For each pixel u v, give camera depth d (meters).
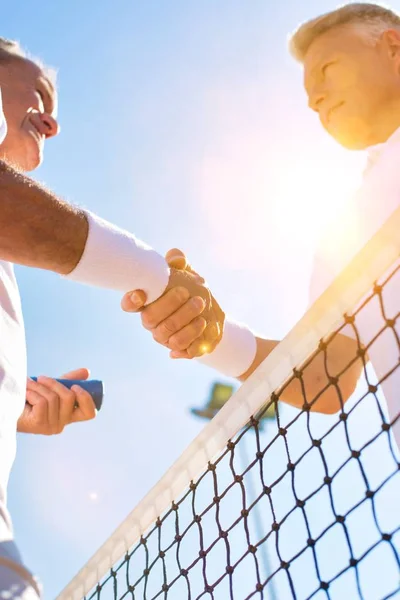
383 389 2.18
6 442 1.45
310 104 3.02
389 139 2.62
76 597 2.39
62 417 2.41
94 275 1.79
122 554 2.29
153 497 2.23
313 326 1.89
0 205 1.50
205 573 1.97
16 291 1.74
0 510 1.35
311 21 3.05
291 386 2.63
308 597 1.63
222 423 2.09
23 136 2.39
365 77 2.83
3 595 1.22
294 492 1.78
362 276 1.76
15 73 2.47
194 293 2.24
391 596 1.45
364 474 1.66
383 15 2.96
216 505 2.02
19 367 1.60
